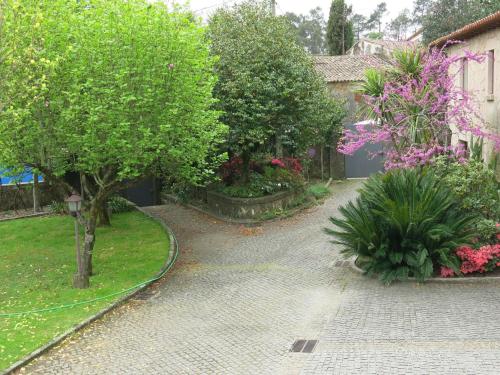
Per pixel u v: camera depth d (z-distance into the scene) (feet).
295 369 25.11
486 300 32.37
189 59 40.45
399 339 27.55
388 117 53.11
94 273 42.91
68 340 30.48
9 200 67.21
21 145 38.22
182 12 44.52
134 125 38.34
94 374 26.25
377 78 54.70
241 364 26.27
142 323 32.73
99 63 36.60
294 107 61.57
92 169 39.42
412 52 54.49
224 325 31.65
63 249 50.72
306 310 33.12
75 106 35.58
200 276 42.24
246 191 63.57
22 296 38.22
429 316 30.40
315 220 60.85
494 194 39.63
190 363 26.78
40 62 34.12
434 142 49.60
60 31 37.45
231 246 51.98
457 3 92.27
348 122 91.71
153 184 79.46
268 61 59.26
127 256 47.78
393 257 37.11
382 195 39.14
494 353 24.98
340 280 38.58
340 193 77.30
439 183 39.32
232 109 58.85
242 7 64.80
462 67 57.11
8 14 34.58
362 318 30.94
